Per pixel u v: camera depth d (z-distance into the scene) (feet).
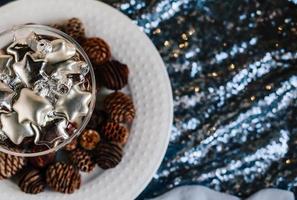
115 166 2.31
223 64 2.49
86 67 2.03
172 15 2.48
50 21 2.32
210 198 2.48
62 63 1.98
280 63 2.50
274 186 2.51
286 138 2.51
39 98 1.95
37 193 2.28
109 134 2.26
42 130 2.01
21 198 2.31
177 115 2.50
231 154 2.51
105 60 2.24
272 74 2.50
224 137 2.51
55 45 1.98
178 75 2.50
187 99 2.50
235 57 2.49
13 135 1.99
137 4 2.48
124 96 2.28
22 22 2.31
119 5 2.48
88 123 2.26
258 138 2.50
